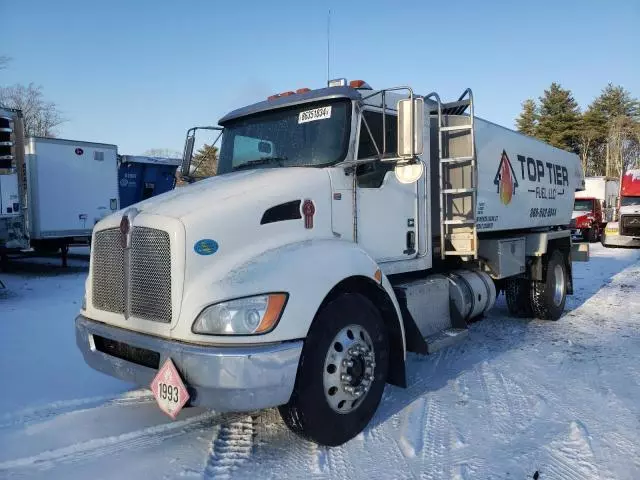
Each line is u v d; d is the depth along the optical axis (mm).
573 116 58312
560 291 8336
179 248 3354
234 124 5305
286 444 3863
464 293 5988
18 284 11078
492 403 4621
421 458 3654
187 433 4020
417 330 4832
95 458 3627
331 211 4246
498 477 3393
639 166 60625
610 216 28344
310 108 4727
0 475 3385
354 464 3576
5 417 4238
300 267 3582
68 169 13750
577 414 4383
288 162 4684
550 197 8562
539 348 6438
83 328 3924
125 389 4891
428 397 4766
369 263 4094
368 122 4648
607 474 3428
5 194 9898
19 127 10117
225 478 3395
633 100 64875
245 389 3168
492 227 6707
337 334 3734
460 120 5906
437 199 5711
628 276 13195
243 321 3260
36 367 5477
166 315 3408
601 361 5871
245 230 3637
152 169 19188
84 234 14180
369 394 4008
